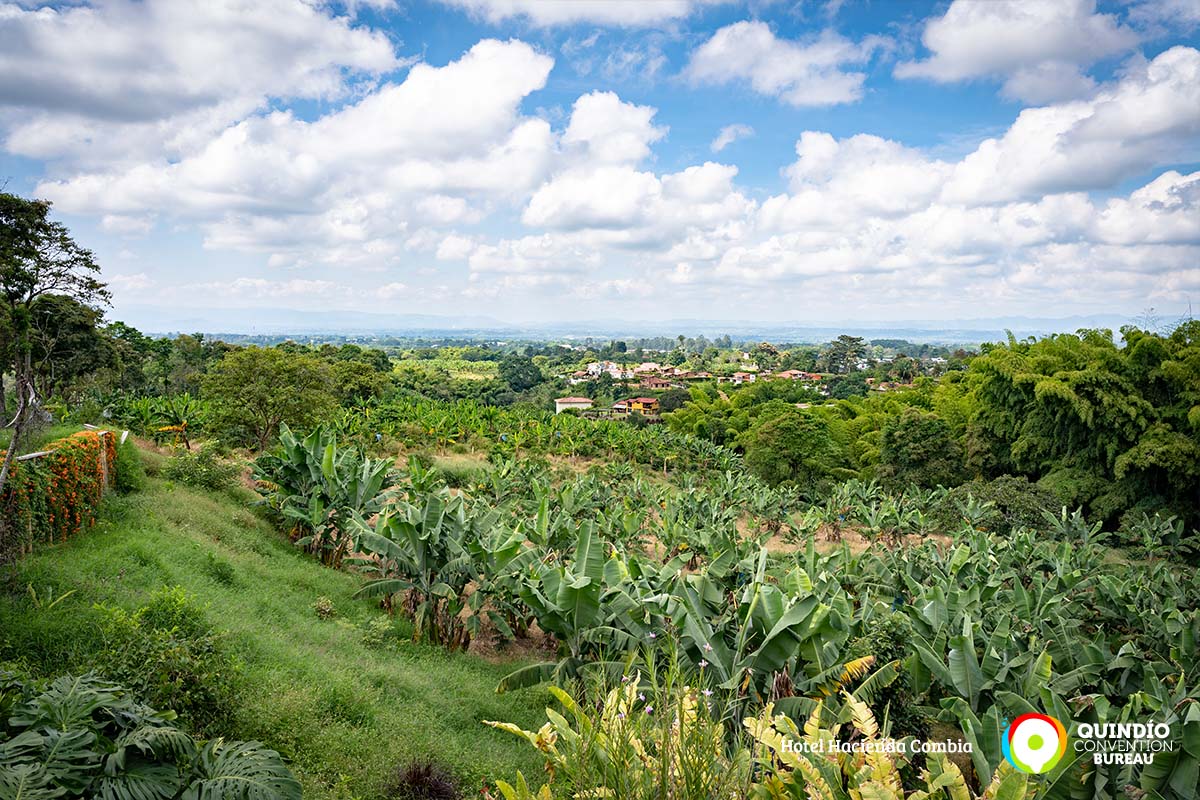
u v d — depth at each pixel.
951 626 11.70
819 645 9.02
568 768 5.18
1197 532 29.44
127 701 5.69
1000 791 4.37
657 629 10.76
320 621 12.41
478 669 12.67
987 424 39.44
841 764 4.95
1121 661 11.06
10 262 22.31
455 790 7.62
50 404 23.31
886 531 29.31
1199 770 5.83
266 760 5.85
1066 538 27.38
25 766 4.55
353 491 16.73
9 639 7.66
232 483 20.22
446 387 92.31
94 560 10.88
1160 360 33.56
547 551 16.70
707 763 4.57
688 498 26.73
